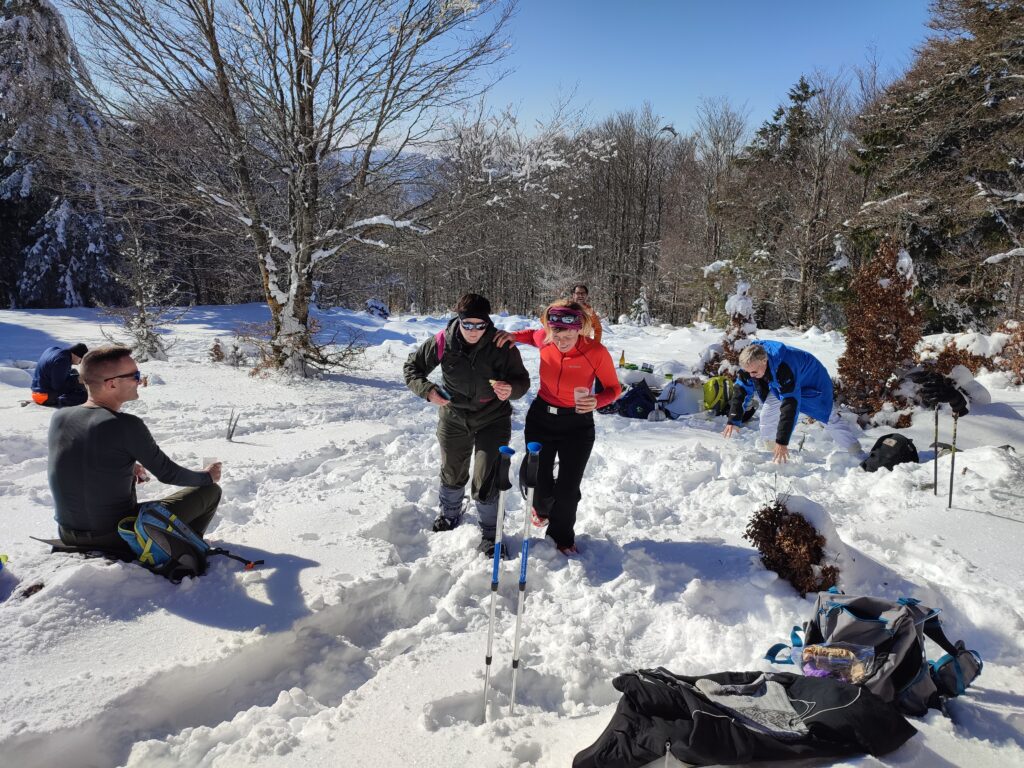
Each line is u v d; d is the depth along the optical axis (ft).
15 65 53.72
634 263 141.79
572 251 125.90
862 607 9.75
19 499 15.56
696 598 12.25
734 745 7.73
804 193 98.99
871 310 27.35
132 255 46.06
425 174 38.14
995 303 65.10
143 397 29.58
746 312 30.45
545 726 8.89
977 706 9.07
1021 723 8.69
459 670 9.87
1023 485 16.76
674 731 7.86
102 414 11.15
